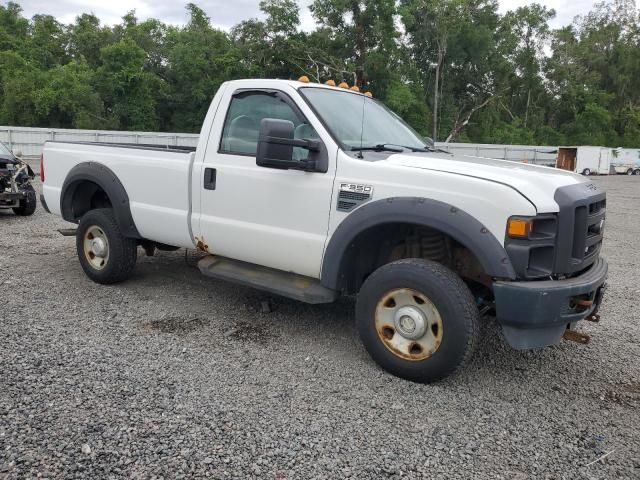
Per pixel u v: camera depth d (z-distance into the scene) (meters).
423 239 4.02
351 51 47.19
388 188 3.73
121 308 5.05
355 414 3.33
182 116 53.19
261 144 3.83
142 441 2.93
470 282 4.06
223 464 2.78
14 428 2.98
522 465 2.90
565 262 3.48
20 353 3.93
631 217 13.77
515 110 66.25
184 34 54.81
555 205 3.45
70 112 47.16
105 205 6.21
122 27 61.09
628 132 68.81
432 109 56.16
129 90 50.22
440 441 3.09
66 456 2.77
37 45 58.31
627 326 5.17
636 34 72.00
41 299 5.20
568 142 65.31
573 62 66.88
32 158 29.70
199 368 3.86
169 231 5.03
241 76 49.84
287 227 4.23
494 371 4.07
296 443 2.99
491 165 3.96
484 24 56.62
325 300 4.08
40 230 8.82
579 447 3.10
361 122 4.57
